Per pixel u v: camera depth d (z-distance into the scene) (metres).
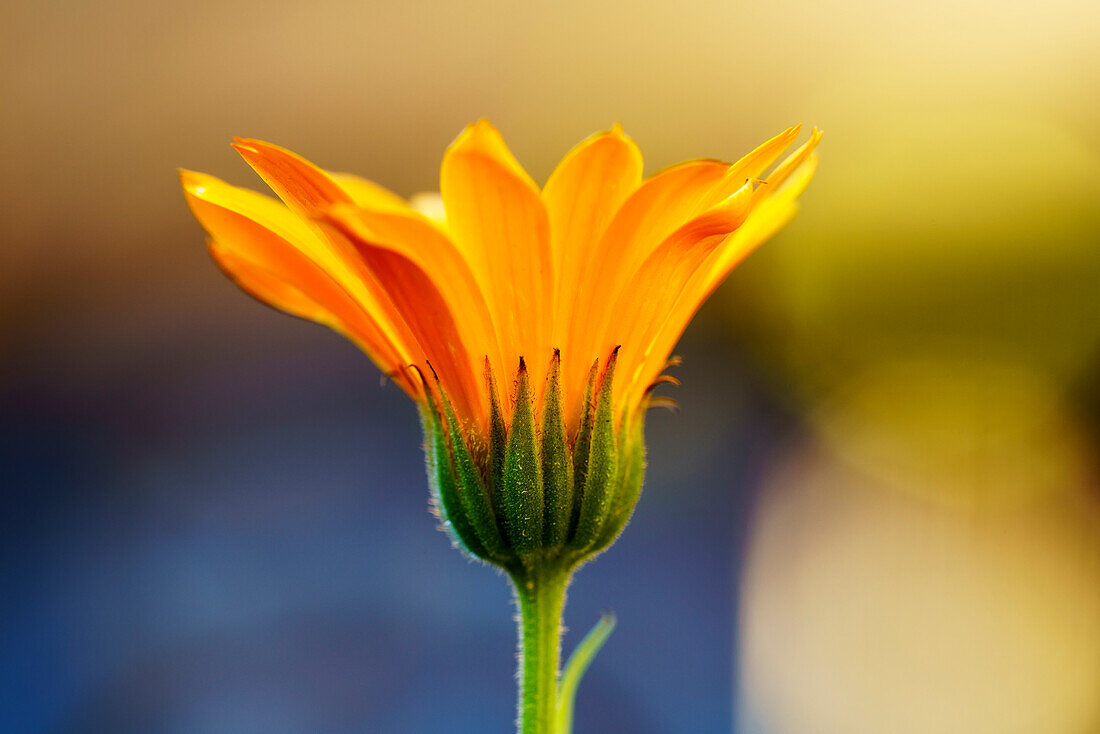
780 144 0.24
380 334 0.25
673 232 0.24
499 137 0.24
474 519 0.25
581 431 0.25
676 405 0.25
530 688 0.25
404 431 0.86
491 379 0.25
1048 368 0.87
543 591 0.25
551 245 0.24
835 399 0.88
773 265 0.94
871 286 0.92
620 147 0.24
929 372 0.88
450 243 0.24
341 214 0.23
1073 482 0.80
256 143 0.24
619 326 0.25
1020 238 0.90
